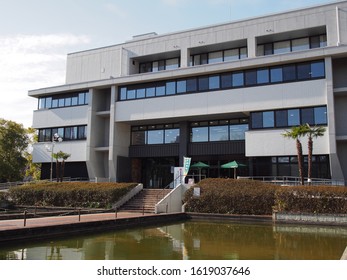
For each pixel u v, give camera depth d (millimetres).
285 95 28484
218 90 31094
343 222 21109
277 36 31609
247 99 29797
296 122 28109
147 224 21547
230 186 26250
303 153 27531
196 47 34500
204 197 26219
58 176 35719
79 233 16781
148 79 33969
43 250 12945
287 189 23656
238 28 32719
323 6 29688
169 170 36125
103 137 38125
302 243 14898
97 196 28297
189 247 13758
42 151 39938
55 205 29812
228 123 32688
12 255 12008
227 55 34594
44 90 39750
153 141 36281
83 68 41406
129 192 29219
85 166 37344
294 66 28641
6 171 41344
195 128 34188
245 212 24828
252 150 29203
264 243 14867
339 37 28500
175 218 24422
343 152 27703
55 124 39375
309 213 22078
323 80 27344
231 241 15414
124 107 35312
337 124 27938
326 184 26234
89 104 37188
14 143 43500
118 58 39250
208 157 33469
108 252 12594
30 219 19000
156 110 33562
